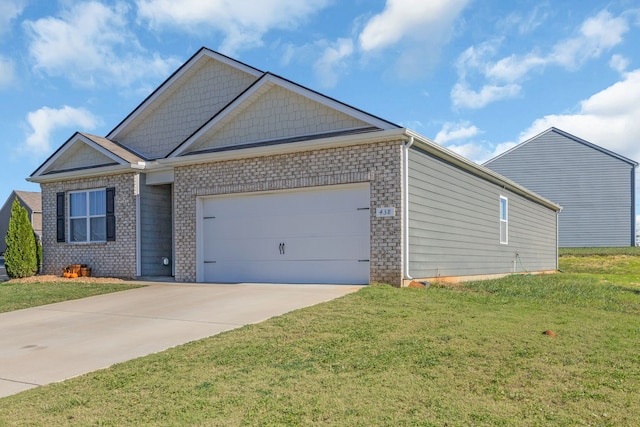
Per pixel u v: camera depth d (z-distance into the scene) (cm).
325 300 958
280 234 1303
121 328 826
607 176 3678
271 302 970
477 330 709
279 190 1293
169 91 1703
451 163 1402
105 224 1633
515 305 941
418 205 1202
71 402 486
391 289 1055
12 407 479
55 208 1723
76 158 1714
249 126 1384
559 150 3778
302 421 421
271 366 572
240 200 1370
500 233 1822
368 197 1181
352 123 1231
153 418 438
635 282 1639
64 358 664
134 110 1741
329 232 1234
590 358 588
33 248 1703
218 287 1223
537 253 2341
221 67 1627
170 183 1598
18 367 629
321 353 614
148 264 1580
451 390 486
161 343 712
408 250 1141
